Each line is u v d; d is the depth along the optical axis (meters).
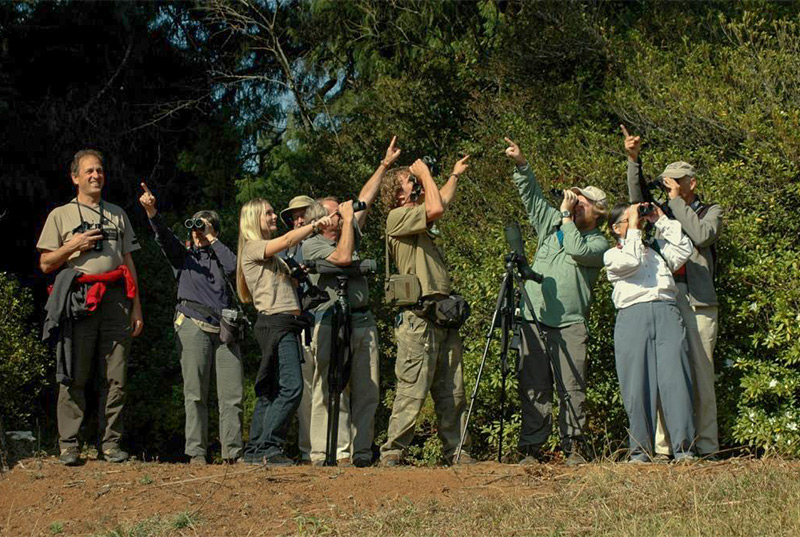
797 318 7.94
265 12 20.45
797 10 13.69
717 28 14.12
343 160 17.28
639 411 6.80
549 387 7.09
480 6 17.61
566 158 12.85
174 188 18.92
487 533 5.55
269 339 6.84
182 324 7.45
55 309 7.09
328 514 6.05
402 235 6.91
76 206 7.38
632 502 5.86
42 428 12.95
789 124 10.02
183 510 6.24
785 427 7.89
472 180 14.20
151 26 18.58
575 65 15.48
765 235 9.14
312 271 6.98
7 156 15.97
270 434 6.83
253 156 20.61
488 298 10.16
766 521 5.33
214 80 19.97
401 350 6.99
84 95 17.47
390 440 7.03
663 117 12.13
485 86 17.02
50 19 16.98
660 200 9.02
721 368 8.62
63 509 6.43
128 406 14.53
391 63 18.55
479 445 10.69
